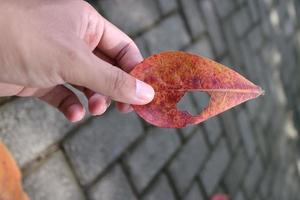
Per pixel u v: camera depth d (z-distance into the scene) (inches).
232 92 11.1
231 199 32.8
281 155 42.8
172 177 27.6
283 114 45.2
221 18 36.9
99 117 23.8
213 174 31.4
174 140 28.6
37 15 11.6
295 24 53.3
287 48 49.4
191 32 32.4
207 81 11.3
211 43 34.3
